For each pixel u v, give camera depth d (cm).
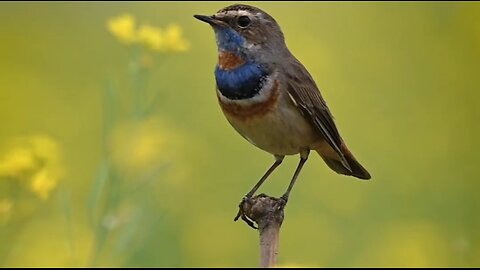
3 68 1878
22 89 1822
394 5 2012
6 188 1188
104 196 1270
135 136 1240
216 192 1518
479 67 1822
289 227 1442
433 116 1759
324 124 1062
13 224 1151
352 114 1784
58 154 1198
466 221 1491
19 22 1991
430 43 1923
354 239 1423
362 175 1125
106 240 1155
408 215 1504
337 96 1825
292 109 1041
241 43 1037
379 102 1816
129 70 1277
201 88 1783
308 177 1547
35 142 1134
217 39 1046
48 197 1184
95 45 1962
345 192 1533
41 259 1271
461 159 1655
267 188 1543
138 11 2033
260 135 1055
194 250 1412
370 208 1508
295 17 2041
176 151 1438
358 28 1995
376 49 1944
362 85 1856
